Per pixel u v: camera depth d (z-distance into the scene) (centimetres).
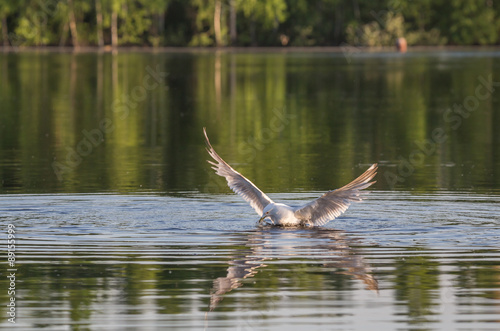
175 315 823
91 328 789
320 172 1794
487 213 1305
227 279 936
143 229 1187
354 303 853
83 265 994
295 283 920
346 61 6347
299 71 5216
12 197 1461
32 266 990
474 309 834
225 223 1229
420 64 5850
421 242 1106
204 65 5800
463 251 1056
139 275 952
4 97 3606
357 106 3275
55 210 1334
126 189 1555
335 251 1057
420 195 1476
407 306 845
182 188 1563
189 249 1070
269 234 1153
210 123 2741
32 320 809
